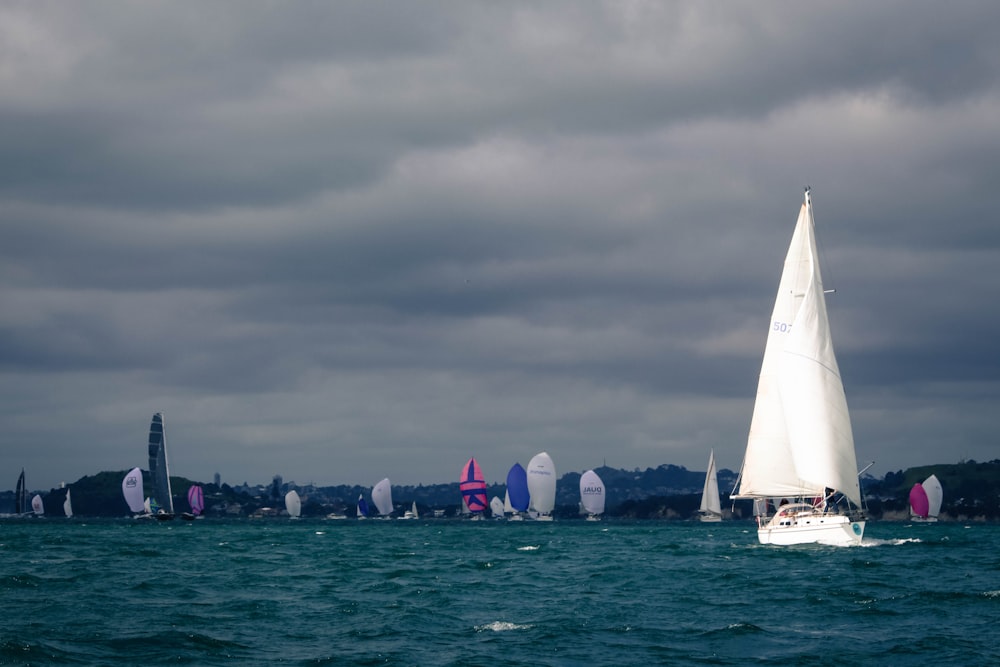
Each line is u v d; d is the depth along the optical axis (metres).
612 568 98.25
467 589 78.25
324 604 67.75
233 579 86.25
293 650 50.31
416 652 49.62
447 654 49.06
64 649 49.34
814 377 107.12
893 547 134.62
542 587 79.75
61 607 64.38
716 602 67.81
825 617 60.19
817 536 109.88
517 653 49.34
